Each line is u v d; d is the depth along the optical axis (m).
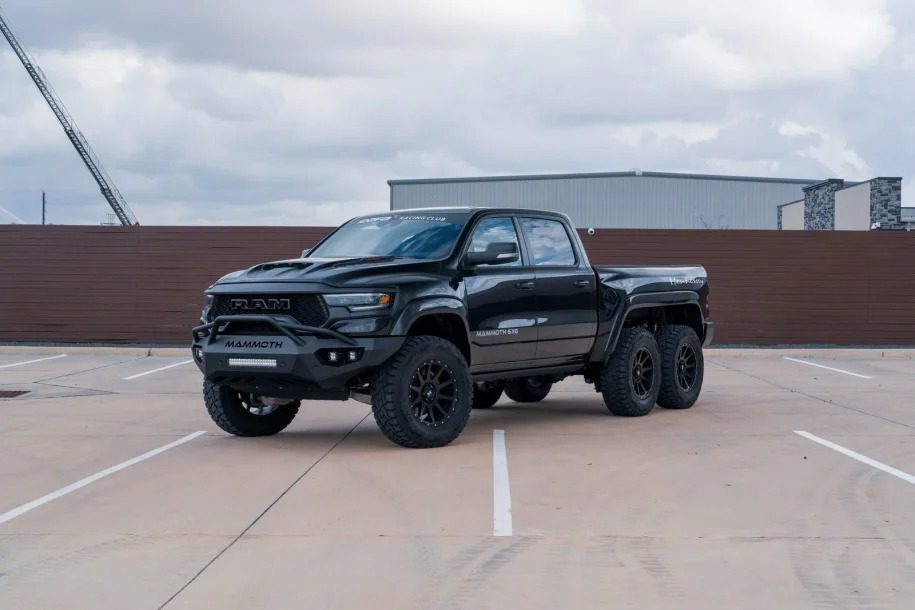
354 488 7.12
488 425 10.16
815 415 10.94
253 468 7.87
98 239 20.78
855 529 6.03
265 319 8.23
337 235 9.88
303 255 9.73
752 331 20.81
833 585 4.98
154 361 18.11
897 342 20.81
